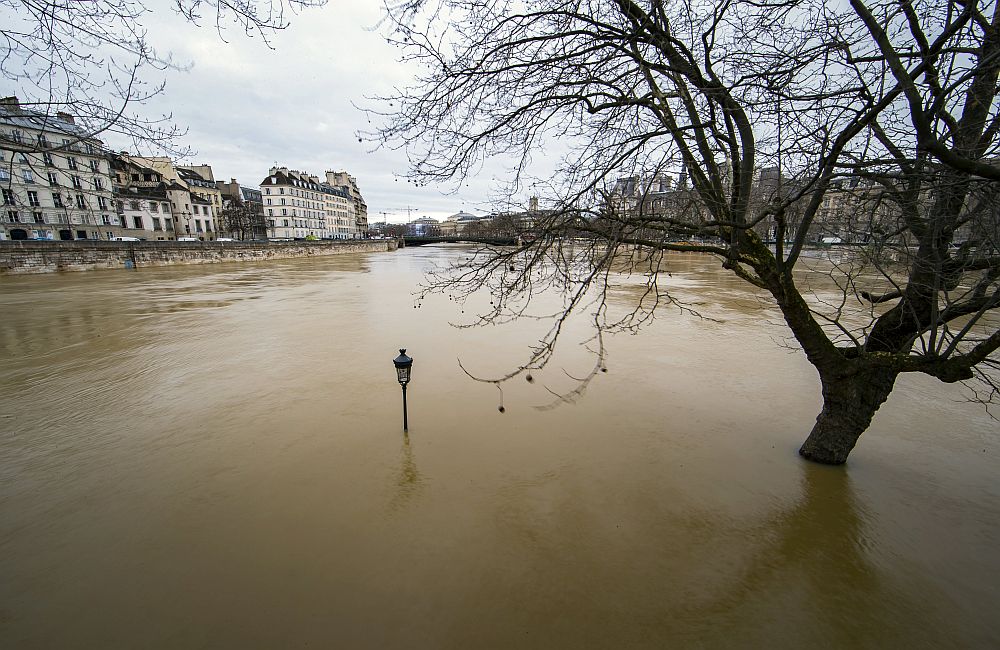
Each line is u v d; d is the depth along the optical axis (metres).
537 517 5.17
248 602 3.99
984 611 3.97
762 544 4.77
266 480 5.86
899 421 7.52
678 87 3.82
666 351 11.62
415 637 3.69
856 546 4.72
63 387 9.13
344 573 4.33
